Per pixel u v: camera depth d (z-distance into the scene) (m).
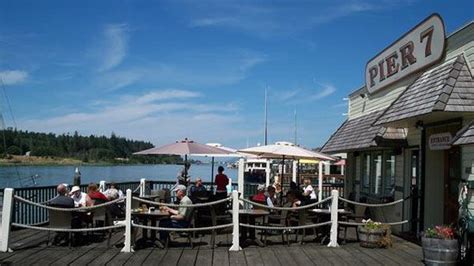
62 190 10.65
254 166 37.59
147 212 10.61
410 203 13.17
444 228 9.09
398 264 9.28
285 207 11.46
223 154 14.34
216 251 10.29
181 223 10.62
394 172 14.34
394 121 11.48
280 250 10.54
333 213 11.16
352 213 12.27
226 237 12.22
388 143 13.39
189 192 13.95
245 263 9.13
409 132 13.27
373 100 16.84
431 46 11.91
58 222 10.29
